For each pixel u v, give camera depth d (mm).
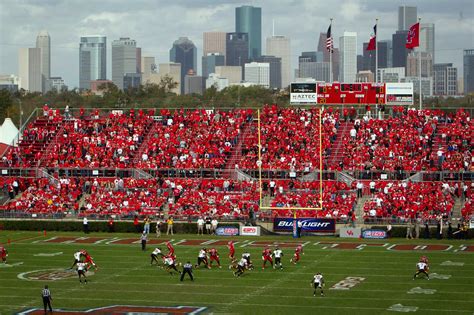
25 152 94062
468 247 66625
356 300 46594
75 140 95250
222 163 88375
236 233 75688
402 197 78000
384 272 55250
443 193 79125
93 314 44000
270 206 79438
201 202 81625
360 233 73438
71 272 57156
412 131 90125
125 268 58375
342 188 82312
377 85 96250
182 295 48812
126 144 93000
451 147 86938
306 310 44312
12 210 84125
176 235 76000
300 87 97625
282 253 62125
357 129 92188
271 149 89500
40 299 48281
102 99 177750
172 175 87812
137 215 80688
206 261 58031
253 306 45469
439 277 53125
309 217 76000
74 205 83625
